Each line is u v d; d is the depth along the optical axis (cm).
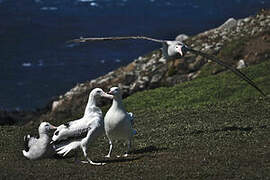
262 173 1434
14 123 3158
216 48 3316
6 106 3994
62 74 4594
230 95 2556
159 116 2169
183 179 1419
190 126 1942
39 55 5022
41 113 3291
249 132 1809
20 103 4053
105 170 1500
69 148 1530
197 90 2647
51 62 4841
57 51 5131
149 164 1532
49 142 1605
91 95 1555
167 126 1988
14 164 1584
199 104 2362
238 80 2692
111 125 1583
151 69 3294
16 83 4397
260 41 3212
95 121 1527
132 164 1542
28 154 1623
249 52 3153
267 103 2220
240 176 1421
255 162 1513
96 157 1641
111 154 1677
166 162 1543
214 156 1566
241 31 3412
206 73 3100
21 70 4666
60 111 3166
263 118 2006
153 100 2627
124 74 3372
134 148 1736
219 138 1764
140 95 2700
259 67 2820
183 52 1738
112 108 1585
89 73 4631
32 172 1499
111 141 1636
